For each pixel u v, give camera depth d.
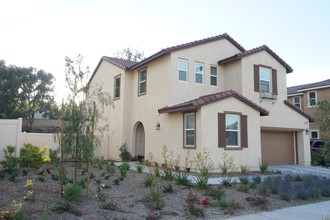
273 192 9.77
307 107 28.61
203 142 14.19
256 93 18.25
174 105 16.19
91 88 11.51
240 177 11.95
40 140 15.98
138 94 20.09
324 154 12.37
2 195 7.36
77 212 6.23
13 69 35.19
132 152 20.19
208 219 6.71
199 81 18.03
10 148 11.34
